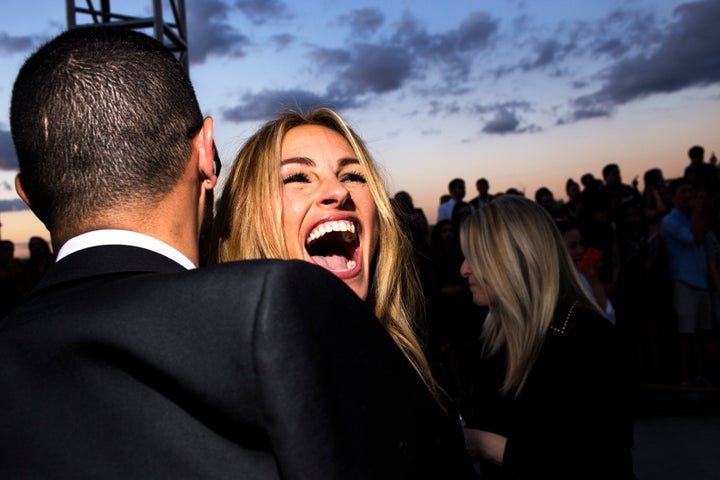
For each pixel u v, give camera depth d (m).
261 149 1.24
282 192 1.21
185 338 0.47
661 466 3.23
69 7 4.93
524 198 1.71
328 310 0.50
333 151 1.24
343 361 0.49
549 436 1.43
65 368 0.49
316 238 1.25
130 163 0.61
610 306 2.77
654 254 4.46
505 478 1.47
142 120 0.62
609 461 1.40
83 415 0.48
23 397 0.49
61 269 0.58
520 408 1.48
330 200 1.20
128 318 0.49
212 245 1.30
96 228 0.61
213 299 0.48
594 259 2.73
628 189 5.92
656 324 4.46
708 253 4.46
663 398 4.16
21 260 4.35
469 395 3.89
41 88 0.61
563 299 1.56
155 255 0.59
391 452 0.49
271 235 1.20
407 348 1.31
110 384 0.48
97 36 0.65
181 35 5.66
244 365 0.45
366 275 1.31
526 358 1.52
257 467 0.46
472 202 6.48
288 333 0.45
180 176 0.65
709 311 4.36
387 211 1.34
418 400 0.55
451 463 0.56
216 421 0.47
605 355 1.46
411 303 1.43
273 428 0.43
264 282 0.47
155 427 0.47
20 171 0.65
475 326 4.08
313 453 0.43
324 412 0.44
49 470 0.47
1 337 0.53
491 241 1.64
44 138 0.60
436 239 4.39
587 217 4.76
